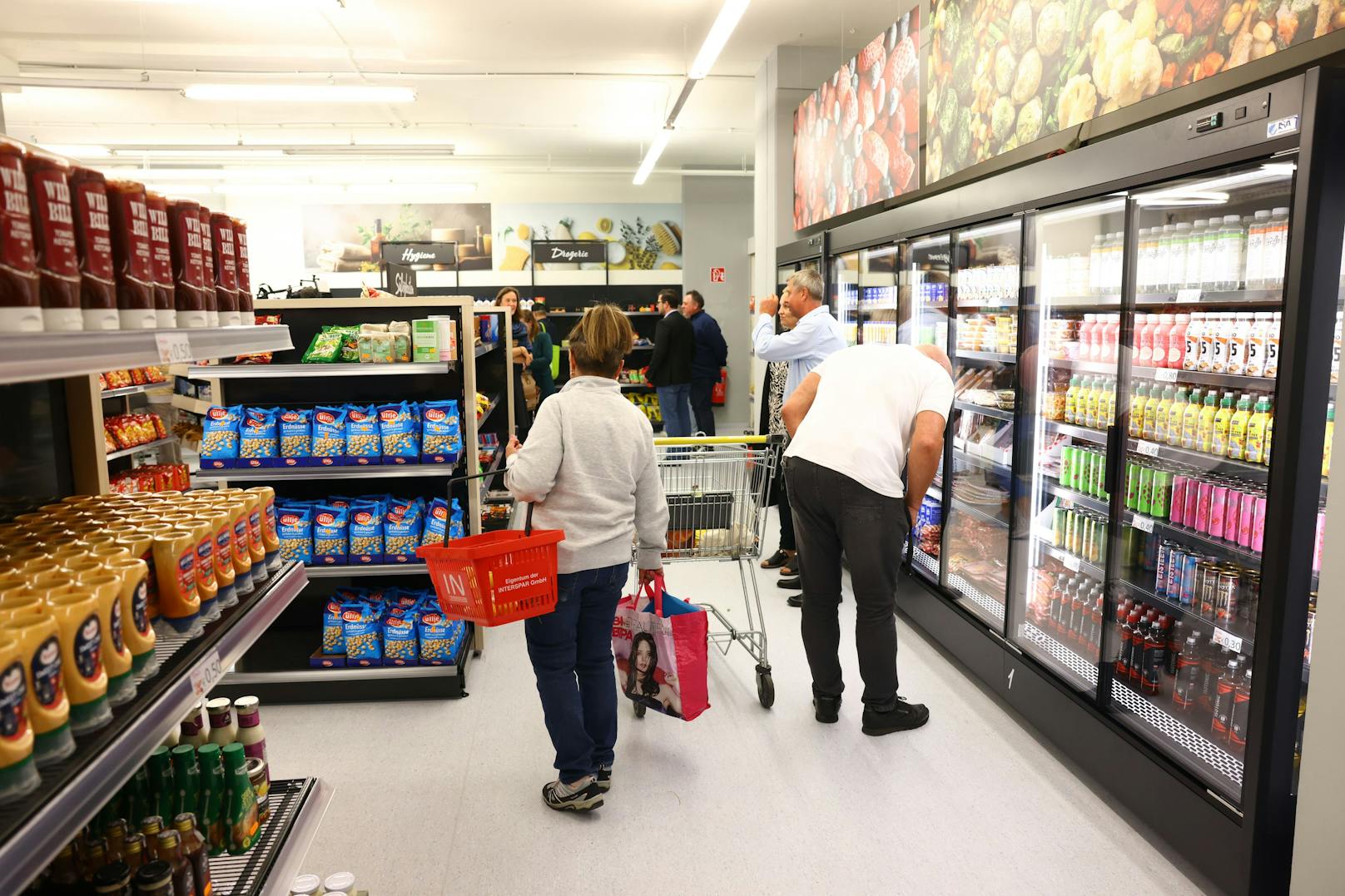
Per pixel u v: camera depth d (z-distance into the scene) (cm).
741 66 866
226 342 163
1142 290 303
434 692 381
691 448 390
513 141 1220
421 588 429
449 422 384
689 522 383
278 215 1425
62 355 111
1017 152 483
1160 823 265
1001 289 390
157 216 144
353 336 391
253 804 183
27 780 104
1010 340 382
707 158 1367
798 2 683
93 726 121
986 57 436
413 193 1414
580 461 275
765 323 533
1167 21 301
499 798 302
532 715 367
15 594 121
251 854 179
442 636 381
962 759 326
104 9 703
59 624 117
